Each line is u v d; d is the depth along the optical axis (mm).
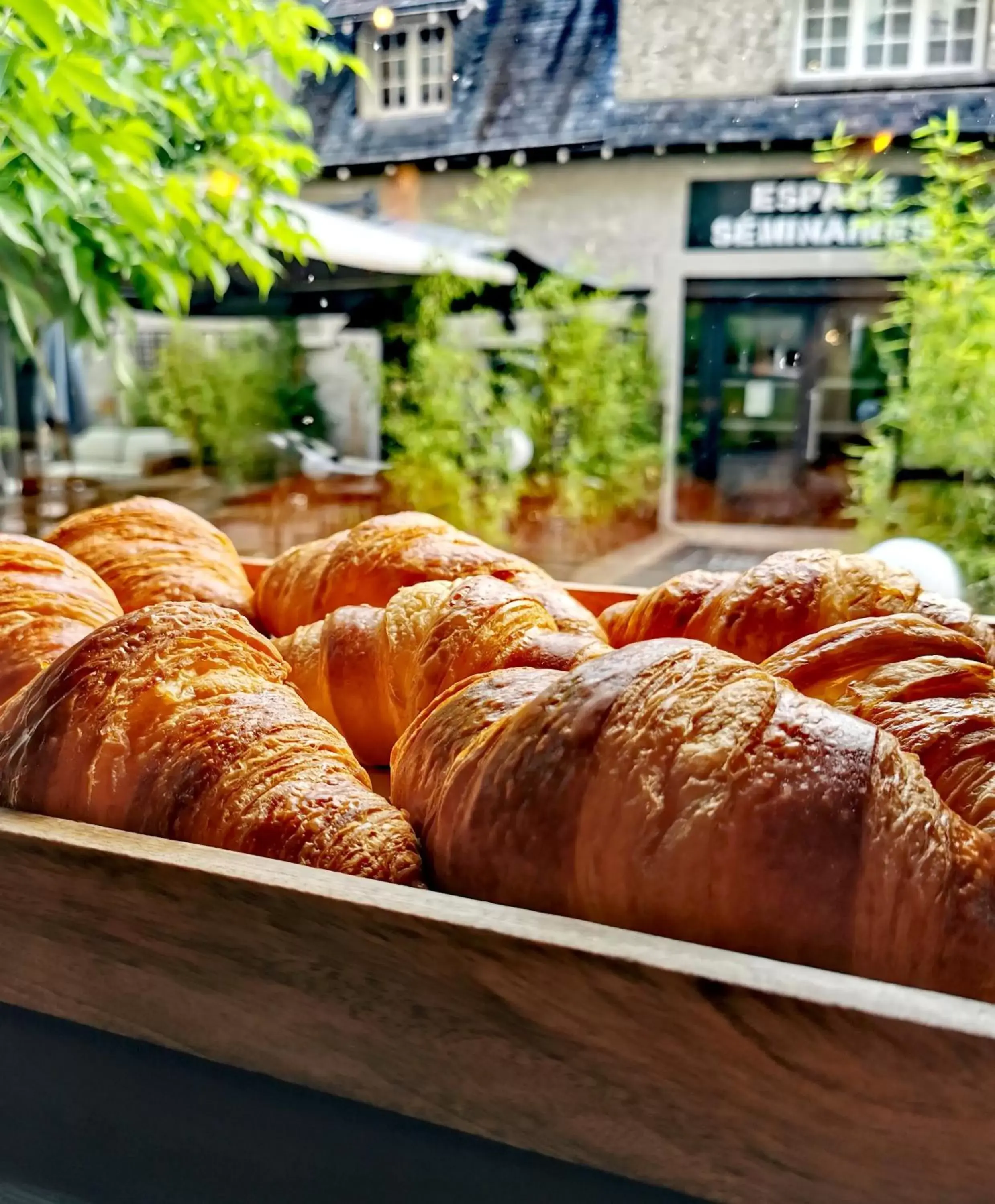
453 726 621
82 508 2004
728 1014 407
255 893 475
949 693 633
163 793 578
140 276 1476
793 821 464
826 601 826
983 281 2123
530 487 2557
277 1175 505
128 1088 530
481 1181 469
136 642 649
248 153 1637
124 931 511
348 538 1057
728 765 483
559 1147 450
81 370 2492
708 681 528
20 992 547
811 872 458
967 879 481
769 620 826
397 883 551
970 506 2072
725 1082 416
